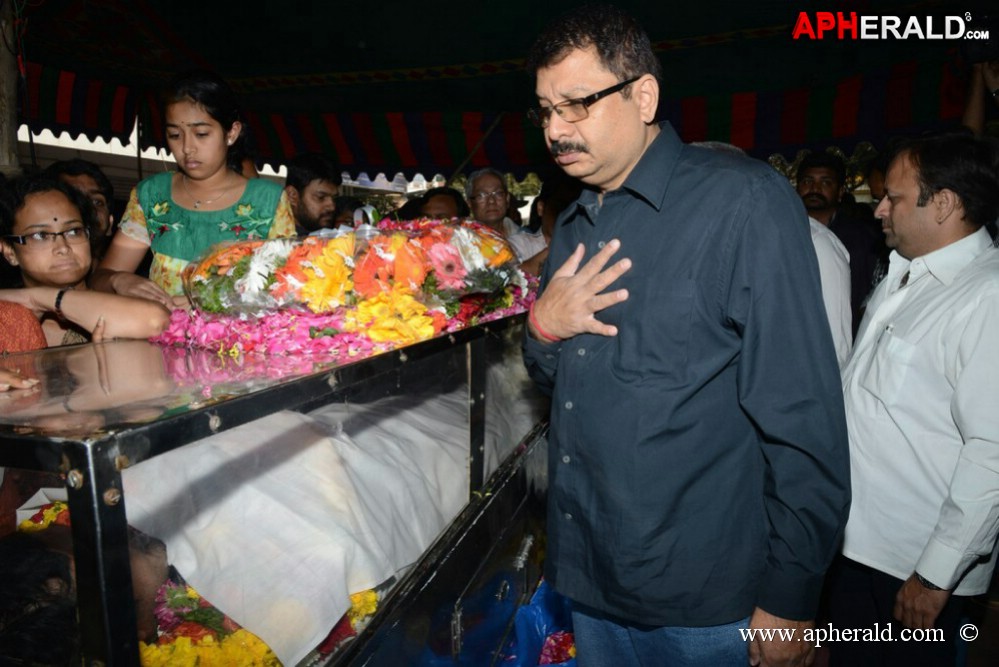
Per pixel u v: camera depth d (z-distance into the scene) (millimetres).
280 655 1035
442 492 1610
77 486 661
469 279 1644
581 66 1193
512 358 2139
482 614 1770
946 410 1649
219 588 1024
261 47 4875
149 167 7027
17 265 1697
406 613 1288
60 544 839
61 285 1677
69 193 1701
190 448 1070
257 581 1053
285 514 1147
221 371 1067
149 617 958
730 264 1196
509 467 1977
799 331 1154
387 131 6195
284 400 939
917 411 1688
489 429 1923
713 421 1262
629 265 1251
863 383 1814
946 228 1654
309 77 5367
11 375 1019
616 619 1515
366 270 1465
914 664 1742
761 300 1157
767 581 1235
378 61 5105
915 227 1695
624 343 1286
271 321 1308
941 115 4781
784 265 1157
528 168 6359
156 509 968
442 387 1761
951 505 1531
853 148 5270
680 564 1290
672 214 1254
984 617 2760
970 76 3029
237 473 1127
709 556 1289
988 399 1498
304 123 6234
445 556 1475
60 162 2611
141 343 1435
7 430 688
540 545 2328
